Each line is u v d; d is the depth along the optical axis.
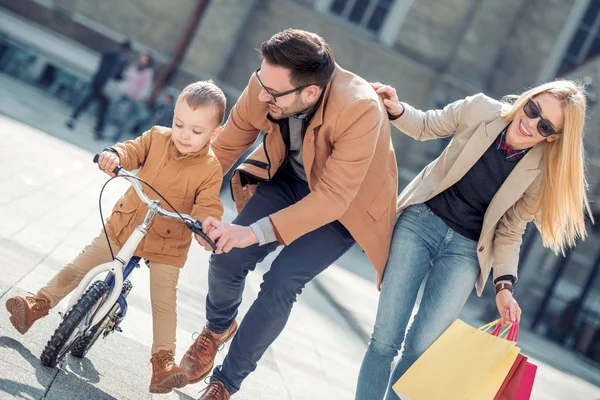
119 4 22.14
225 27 22.03
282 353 6.61
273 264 4.36
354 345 8.19
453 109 4.60
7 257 5.70
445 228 4.48
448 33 22.95
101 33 22.05
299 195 4.64
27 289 5.13
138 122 18.88
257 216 4.56
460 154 4.43
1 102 15.66
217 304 4.73
